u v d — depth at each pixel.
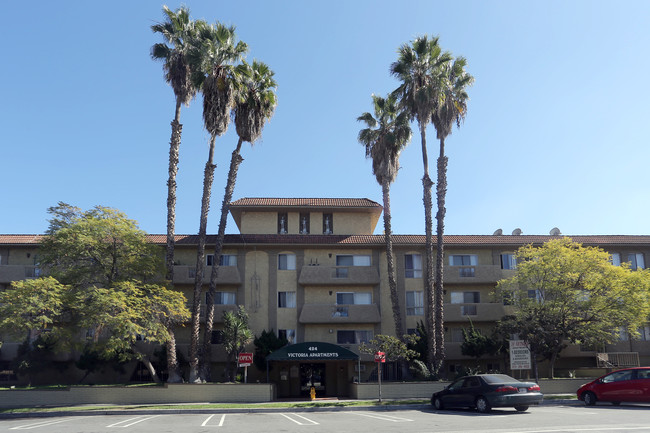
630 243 38.91
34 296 26.38
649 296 30.77
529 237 39.72
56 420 21.27
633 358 37.12
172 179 32.97
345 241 38.47
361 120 37.28
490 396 19.86
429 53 33.94
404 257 39.16
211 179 33.16
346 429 15.74
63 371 36.03
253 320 37.53
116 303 26.86
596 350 37.47
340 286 38.38
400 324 34.03
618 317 30.55
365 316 37.09
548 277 32.03
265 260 38.59
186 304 37.00
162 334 29.14
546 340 30.08
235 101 33.06
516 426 14.90
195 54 31.39
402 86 34.34
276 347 35.00
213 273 32.78
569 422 15.67
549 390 29.12
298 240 38.41
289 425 17.53
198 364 32.12
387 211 35.94
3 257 37.69
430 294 32.47
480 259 39.47
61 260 30.50
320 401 27.89
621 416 17.02
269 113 34.12
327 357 31.44
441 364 31.28
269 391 29.08
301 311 37.44
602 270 31.75
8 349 35.66
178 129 33.56
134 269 31.09
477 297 38.69
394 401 26.22
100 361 35.22
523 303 33.19
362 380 36.62
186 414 23.97
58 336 27.44
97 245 30.23
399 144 36.19
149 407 25.69
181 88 33.12
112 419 21.31
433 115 33.97
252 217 41.25
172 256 32.34
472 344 34.59
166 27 33.47
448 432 13.83
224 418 21.11
